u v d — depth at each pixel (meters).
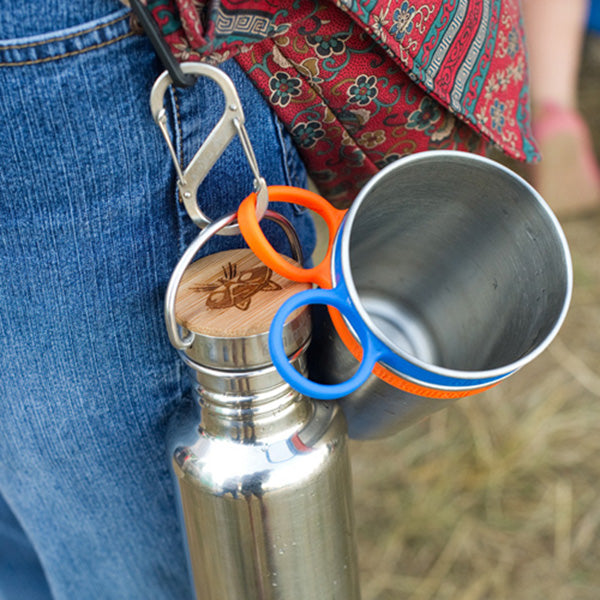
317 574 0.72
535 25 2.23
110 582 0.96
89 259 0.65
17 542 1.08
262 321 0.63
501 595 1.46
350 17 0.59
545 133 2.21
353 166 0.75
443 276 0.78
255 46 0.62
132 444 0.78
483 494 1.61
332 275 0.61
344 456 0.71
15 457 0.82
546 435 1.72
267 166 0.70
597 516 1.57
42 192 0.61
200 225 0.65
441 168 0.66
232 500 0.67
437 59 0.65
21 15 0.54
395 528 1.57
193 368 0.67
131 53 0.57
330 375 0.71
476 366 0.76
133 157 0.62
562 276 0.64
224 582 0.73
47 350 0.70
